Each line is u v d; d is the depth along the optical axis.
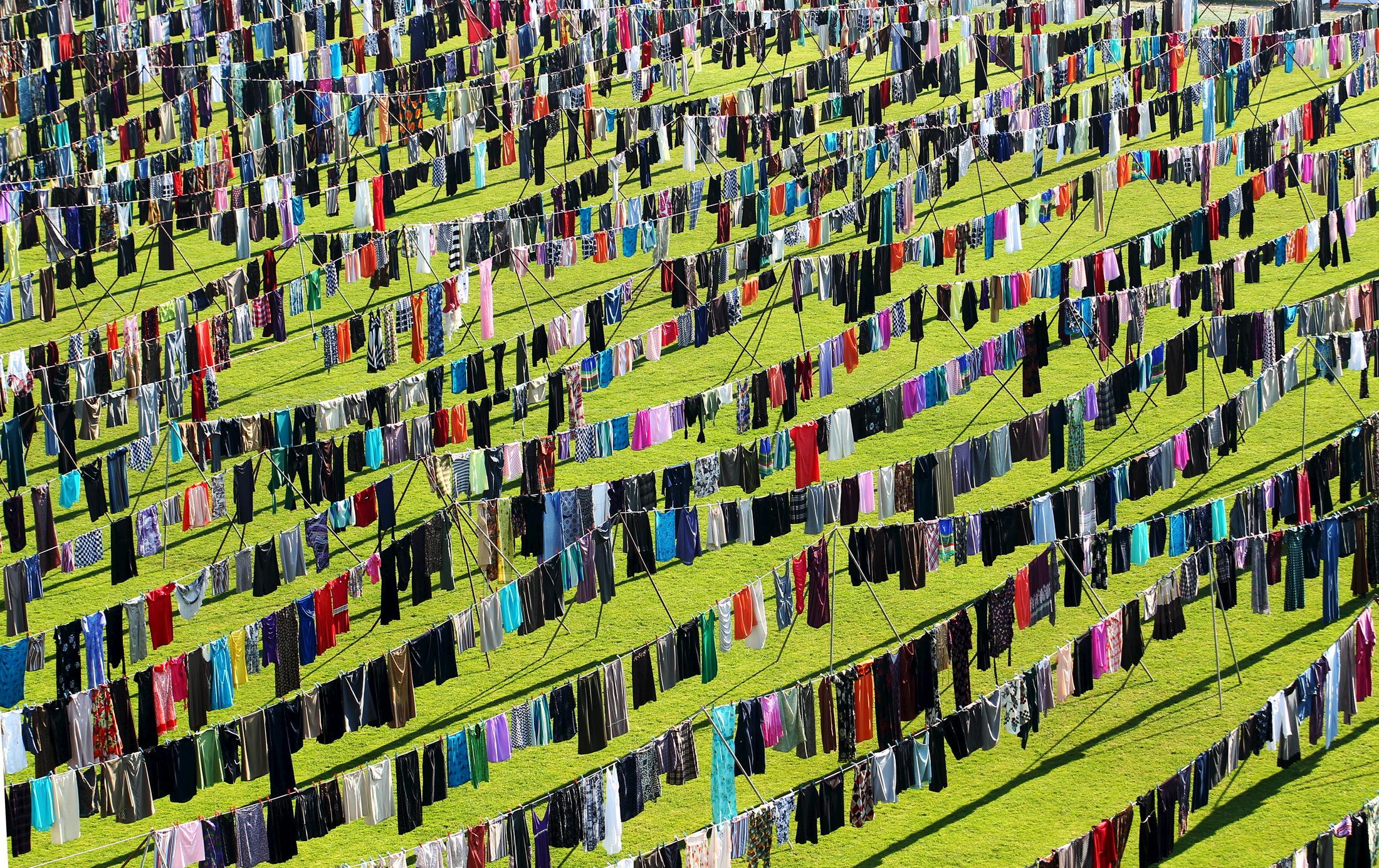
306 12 59.03
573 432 34.03
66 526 37.59
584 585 29.97
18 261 44.44
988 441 32.47
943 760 26.23
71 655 28.80
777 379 35.62
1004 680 30.22
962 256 40.53
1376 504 30.11
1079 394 33.31
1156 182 46.03
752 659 31.66
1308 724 27.92
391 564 31.19
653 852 23.67
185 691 27.97
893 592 33.41
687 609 33.25
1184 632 31.47
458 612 33.06
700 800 28.16
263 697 31.39
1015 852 26.48
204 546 36.69
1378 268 44.50
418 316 39.66
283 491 38.38
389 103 51.75
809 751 26.91
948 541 30.50
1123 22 54.47
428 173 49.16
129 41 59.00
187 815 28.27
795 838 27.09
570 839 24.92
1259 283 44.41
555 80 52.78
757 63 61.59
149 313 39.06
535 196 43.88
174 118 51.53
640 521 30.52
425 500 37.94
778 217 50.06
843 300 40.09
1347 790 26.98
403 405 36.00
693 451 38.97
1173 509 35.19
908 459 38.00
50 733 26.69
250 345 45.44
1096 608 32.06
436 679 28.47
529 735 26.75
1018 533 30.72
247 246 43.75
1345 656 26.91
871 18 56.91
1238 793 27.23
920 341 40.97
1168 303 37.72
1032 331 36.19
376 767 25.53
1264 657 30.45
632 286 38.53
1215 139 51.31
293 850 25.14
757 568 34.53
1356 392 39.22
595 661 31.89
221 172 46.66
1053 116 47.72
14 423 35.12
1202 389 39.06
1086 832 26.44
